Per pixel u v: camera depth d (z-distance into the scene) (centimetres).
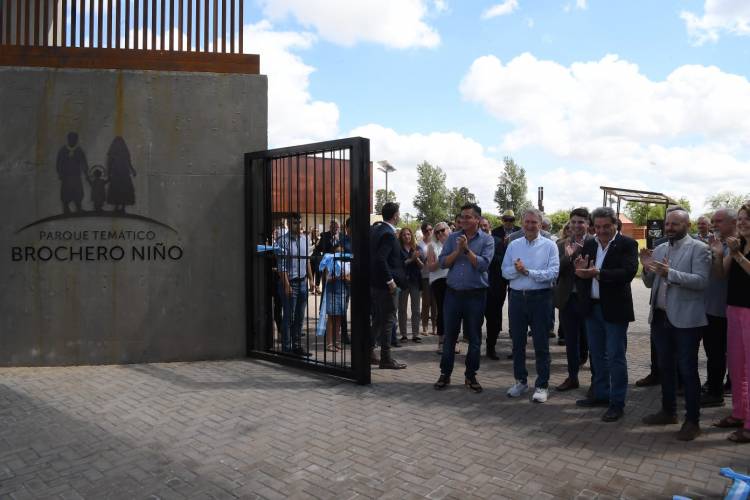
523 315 515
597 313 488
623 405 457
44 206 627
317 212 679
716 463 368
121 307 638
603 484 338
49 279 628
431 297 877
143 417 459
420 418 459
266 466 365
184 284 650
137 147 639
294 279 691
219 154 656
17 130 623
